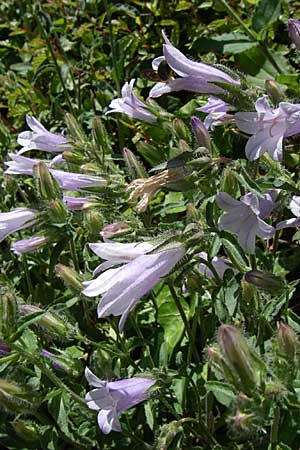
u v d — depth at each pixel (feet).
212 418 1.04
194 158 1.03
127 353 1.09
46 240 1.09
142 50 1.82
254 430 0.78
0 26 2.02
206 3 1.78
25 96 1.82
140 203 1.05
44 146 1.26
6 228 1.10
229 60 1.68
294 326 0.98
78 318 1.29
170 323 1.24
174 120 1.20
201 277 1.05
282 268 1.27
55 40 1.90
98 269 0.95
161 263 0.93
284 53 1.69
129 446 1.10
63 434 1.08
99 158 1.21
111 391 0.95
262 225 0.93
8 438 1.11
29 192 1.52
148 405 1.06
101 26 1.84
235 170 0.99
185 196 1.18
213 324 1.10
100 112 1.77
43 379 1.08
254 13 1.63
